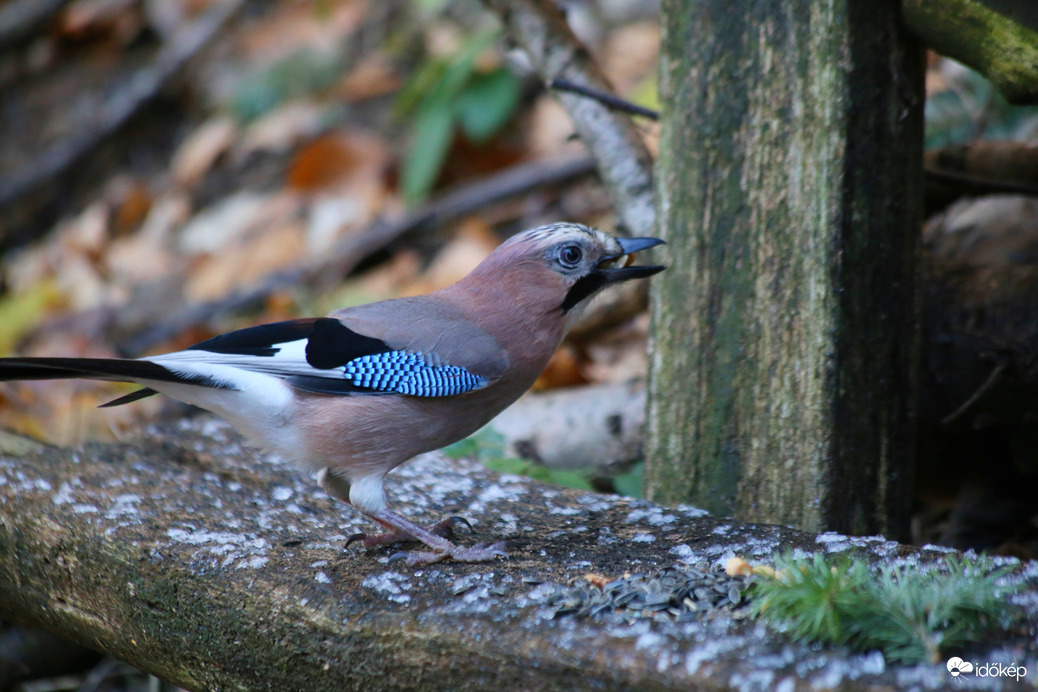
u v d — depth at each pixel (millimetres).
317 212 14078
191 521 5504
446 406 5578
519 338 5762
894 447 5977
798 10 5613
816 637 3785
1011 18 5191
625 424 8180
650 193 7633
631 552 5113
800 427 5852
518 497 6164
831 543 5086
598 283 5902
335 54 16141
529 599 4340
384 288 12594
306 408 5441
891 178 5727
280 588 4598
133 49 17547
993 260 7473
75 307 14227
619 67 14211
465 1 15820
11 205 16078
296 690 4496
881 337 5836
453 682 4078
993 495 7562
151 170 16219
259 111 15742
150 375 5203
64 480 6105
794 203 5758
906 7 5512
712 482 6203
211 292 13703
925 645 3639
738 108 5891
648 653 3791
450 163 14008
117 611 5137
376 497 5402
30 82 17547
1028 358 6535
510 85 13555
